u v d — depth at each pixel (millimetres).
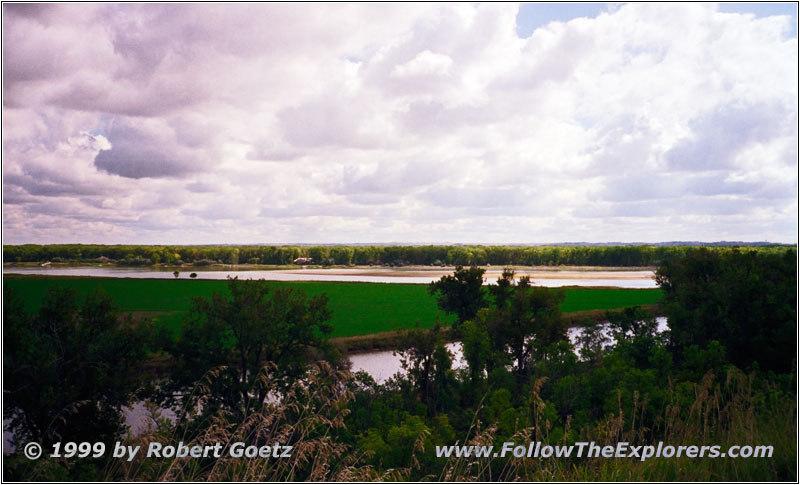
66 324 28016
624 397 12461
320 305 35562
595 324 32844
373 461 11820
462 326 28172
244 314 31922
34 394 24375
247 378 29859
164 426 7520
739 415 7188
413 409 23266
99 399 25859
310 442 5633
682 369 19703
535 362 30312
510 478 6012
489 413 16266
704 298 25719
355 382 22984
